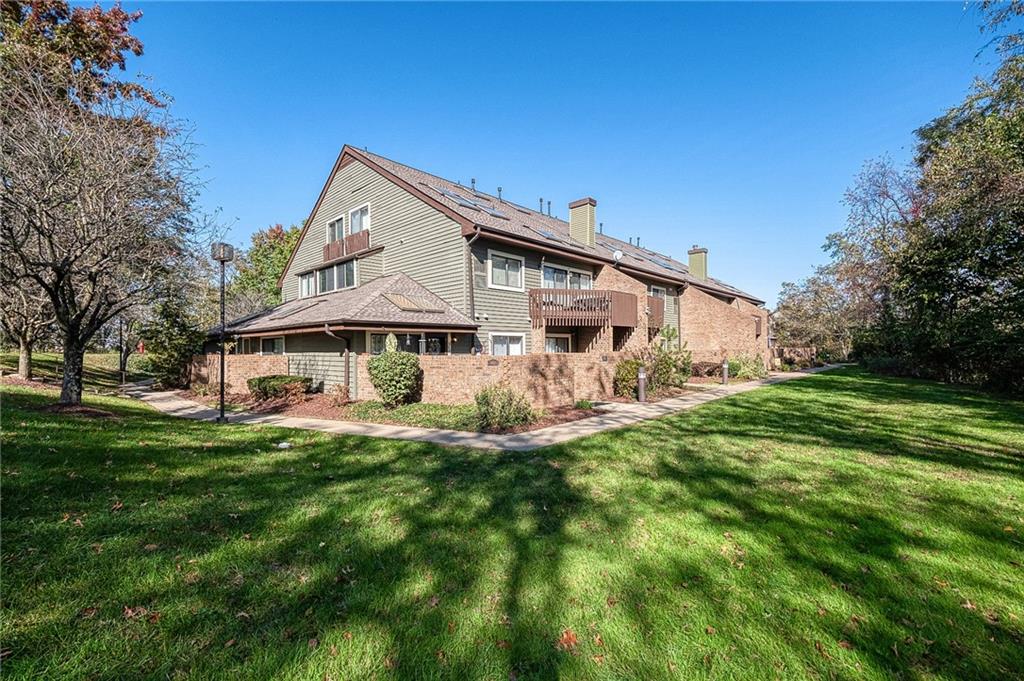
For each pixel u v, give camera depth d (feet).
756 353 79.00
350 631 8.14
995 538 12.01
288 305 63.16
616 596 9.35
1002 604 9.10
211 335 58.34
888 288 66.33
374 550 11.29
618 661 7.47
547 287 55.52
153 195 34.09
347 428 28.45
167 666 7.16
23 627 7.82
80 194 28.73
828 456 20.59
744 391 48.91
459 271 45.93
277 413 36.06
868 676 7.16
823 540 11.93
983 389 47.55
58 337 54.70
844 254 81.46
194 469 17.46
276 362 47.57
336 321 38.01
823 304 116.78
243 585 9.53
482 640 7.96
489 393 29.76
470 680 7.03
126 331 64.34
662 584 9.80
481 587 9.66
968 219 40.73
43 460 16.21
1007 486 16.10
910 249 49.34
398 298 44.62
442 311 44.73
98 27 46.75
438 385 37.32
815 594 9.41
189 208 38.04
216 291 57.52
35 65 30.60
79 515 12.26
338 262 59.82
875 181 71.77
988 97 47.52
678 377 50.90
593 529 12.66
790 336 121.60
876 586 9.73
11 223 27.07
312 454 21.02
